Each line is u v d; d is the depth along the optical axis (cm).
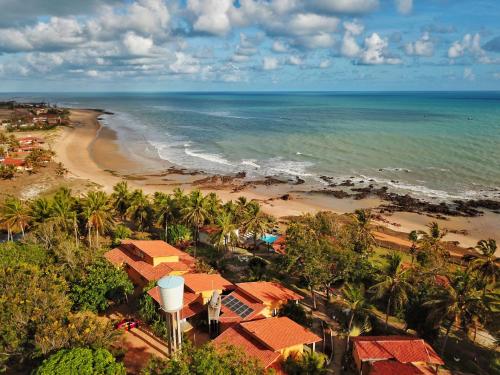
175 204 6994
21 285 3966
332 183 11006
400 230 7969
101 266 4800
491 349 4403
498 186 10375
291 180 11350
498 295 4588
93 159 13938
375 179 11262
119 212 7669
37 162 11931
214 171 12381
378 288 4488
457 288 4128
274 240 6931
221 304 4488
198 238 7175
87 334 3444
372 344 3909
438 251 6003
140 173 12194
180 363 2819
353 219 6431
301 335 3847
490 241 5134
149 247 5503
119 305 4859
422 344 3941
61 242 5491
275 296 4566
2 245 5178
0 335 3403
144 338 4216
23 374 3456
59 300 3878
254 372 2872
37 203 6519
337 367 3944
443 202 9375
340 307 4975
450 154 13725
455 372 3969
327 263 4875
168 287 3406
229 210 7156
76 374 2873
